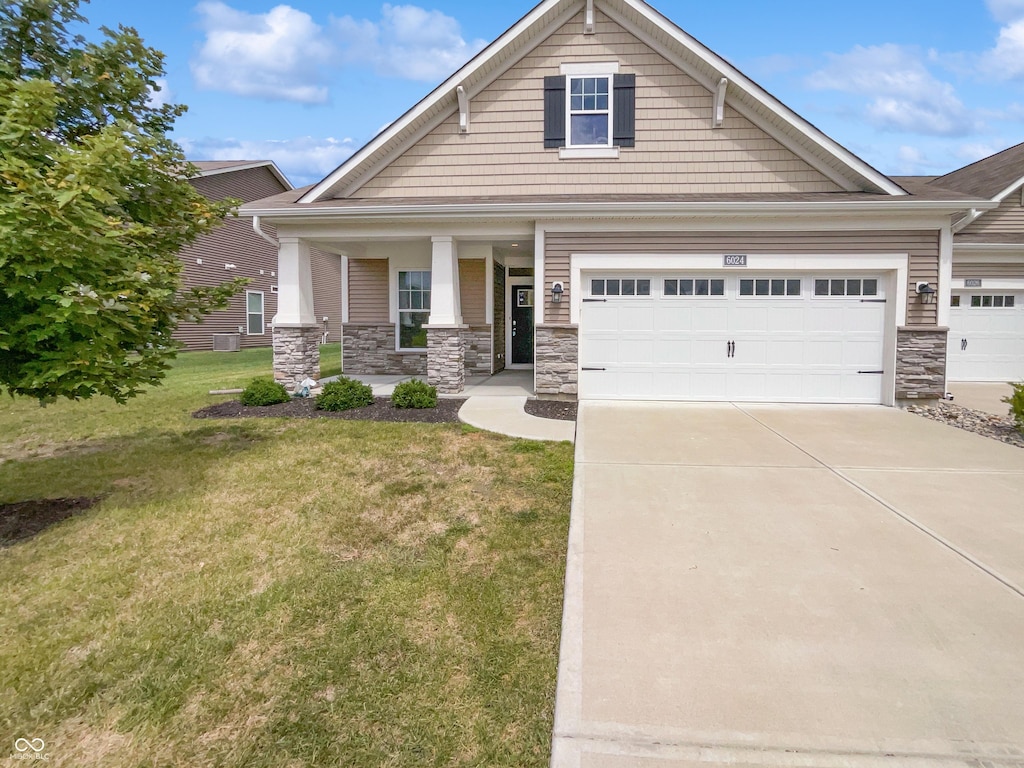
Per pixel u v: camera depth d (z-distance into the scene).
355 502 4.86
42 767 2.17
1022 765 2.10
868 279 9.04
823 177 9.80
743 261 8.97
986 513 4.52
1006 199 12.78
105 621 3.10
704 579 3.47
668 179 10.12
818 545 3.94
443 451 6.34
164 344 4.94
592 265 9.18
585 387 9.50
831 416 8.31
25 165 3.52
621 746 2.21
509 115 10.33
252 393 8.98
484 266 13.20
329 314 29.02
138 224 4.40
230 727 2.37
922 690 2.49
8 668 2.71
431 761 2.20
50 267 3.74
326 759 2.21
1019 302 12.35
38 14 4.37
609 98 10.15
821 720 2.32
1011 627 2.95
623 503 4.75
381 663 2.77
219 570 3.68
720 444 6.66
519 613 3.20
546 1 9.80
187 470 5.73
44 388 4.22
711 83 9.94
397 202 9.76
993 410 8.88
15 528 4.33
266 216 9.49
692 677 2.59
